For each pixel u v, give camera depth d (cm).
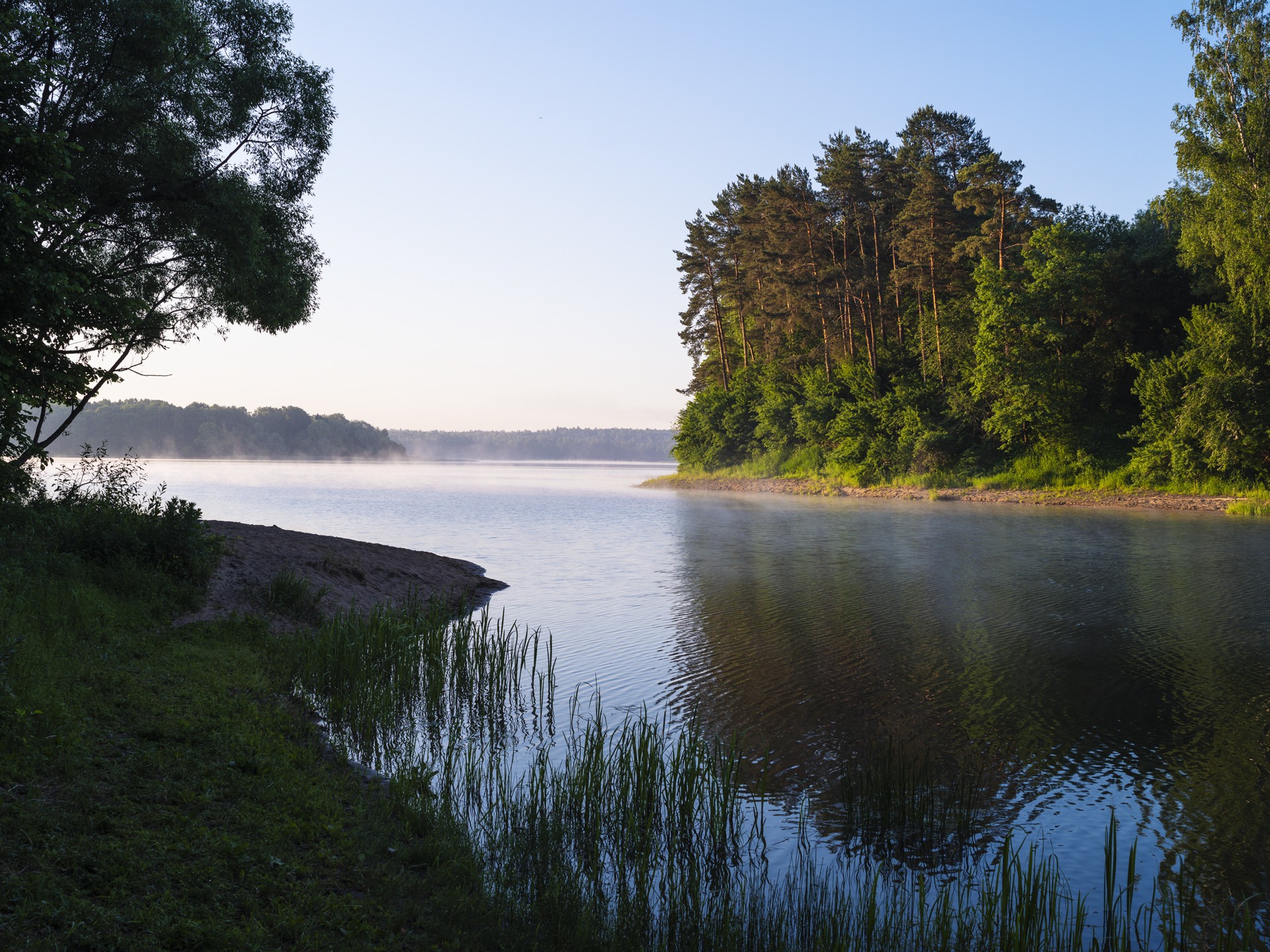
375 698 1097
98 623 1184
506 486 10144
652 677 1357
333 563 1981
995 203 6281
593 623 1789
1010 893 602
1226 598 2039
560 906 653
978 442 6481
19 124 1202
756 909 659
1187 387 4800
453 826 775
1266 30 4334
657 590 2223
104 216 1908
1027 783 919
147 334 2014
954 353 6775
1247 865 734
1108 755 999
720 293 9156
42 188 1196
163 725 865
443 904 628
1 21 1223
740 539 3569
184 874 579
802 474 7906
